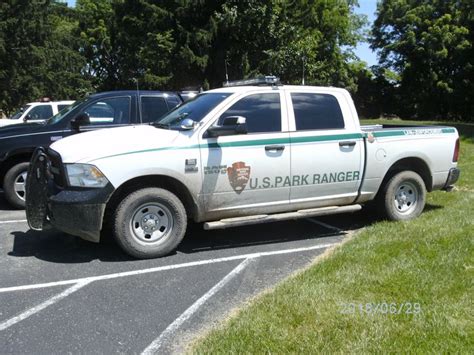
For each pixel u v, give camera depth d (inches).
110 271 205.2
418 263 195.8
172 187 227.3
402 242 224.8
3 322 159.2
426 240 226.5
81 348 142.9
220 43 928.3
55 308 169.5
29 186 229.0
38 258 221.8
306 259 219.9
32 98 1157.1
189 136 221.9
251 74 896.9
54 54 1194.0
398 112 1684.3
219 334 144.6
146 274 201.8
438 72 1523.1
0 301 175.3
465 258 200.7
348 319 150.1
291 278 188.2
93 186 207.5
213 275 200.7
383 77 1695.4
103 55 1386.6
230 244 243.6
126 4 968.9
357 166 256.8
